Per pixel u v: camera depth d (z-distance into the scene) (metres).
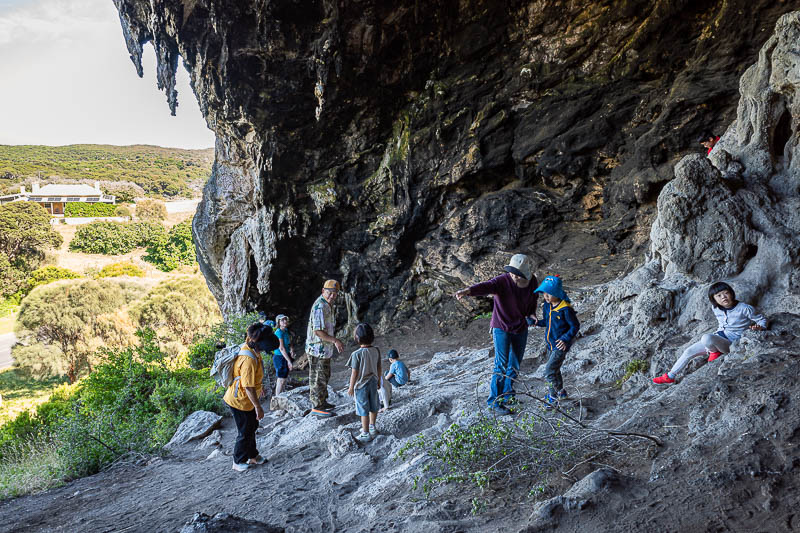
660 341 5.28
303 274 16.45
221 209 17.89
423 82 13.33
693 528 2.27
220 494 4.79
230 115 14.20
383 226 14.85
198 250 20.27
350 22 12.19
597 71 11.30
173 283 41.69
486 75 12.54
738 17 9.48
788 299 4.71
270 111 13.78
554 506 2.64
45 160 193.12
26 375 36.47
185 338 39.06
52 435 8.61
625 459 3.17
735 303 4.30
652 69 10.65
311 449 5.70
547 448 3.52
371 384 5.37
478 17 12.08
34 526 4.96
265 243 15.92
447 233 14.09
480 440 3.66
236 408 5.45
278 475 5.11
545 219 12.52
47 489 6.64
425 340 14.44
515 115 12.45
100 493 5.86
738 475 2.53
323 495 4.20
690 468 2.73
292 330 16.81
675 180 5.55
